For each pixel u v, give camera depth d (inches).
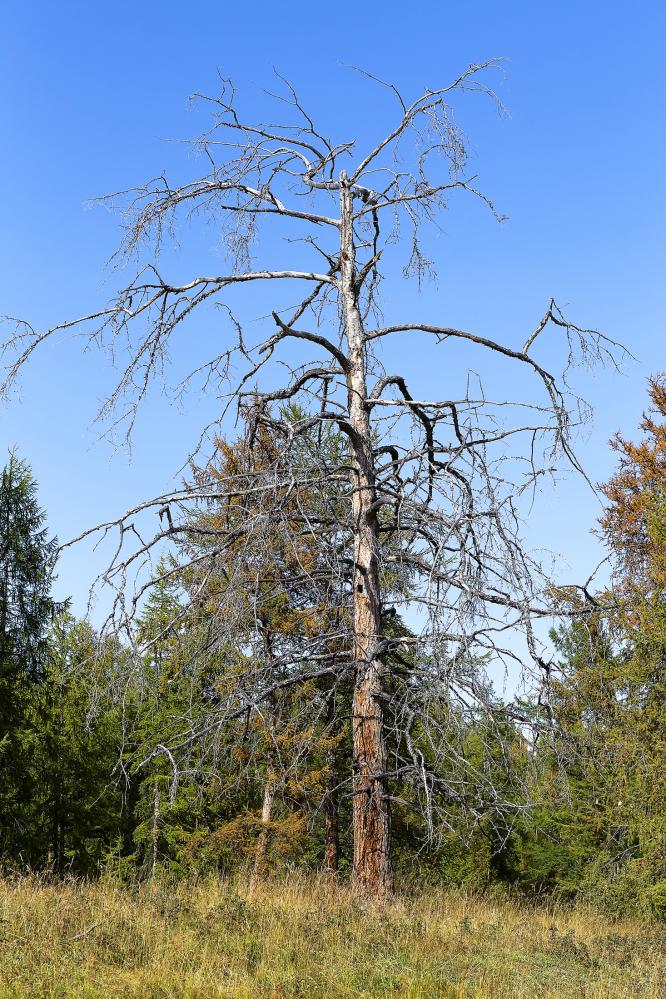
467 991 289.4
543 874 1077.1
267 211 486.6
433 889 580.7
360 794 432.1
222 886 430.0
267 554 408.8
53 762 1035.9
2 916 331.3
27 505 979.3
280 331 459.2
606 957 381.4
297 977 285.4
